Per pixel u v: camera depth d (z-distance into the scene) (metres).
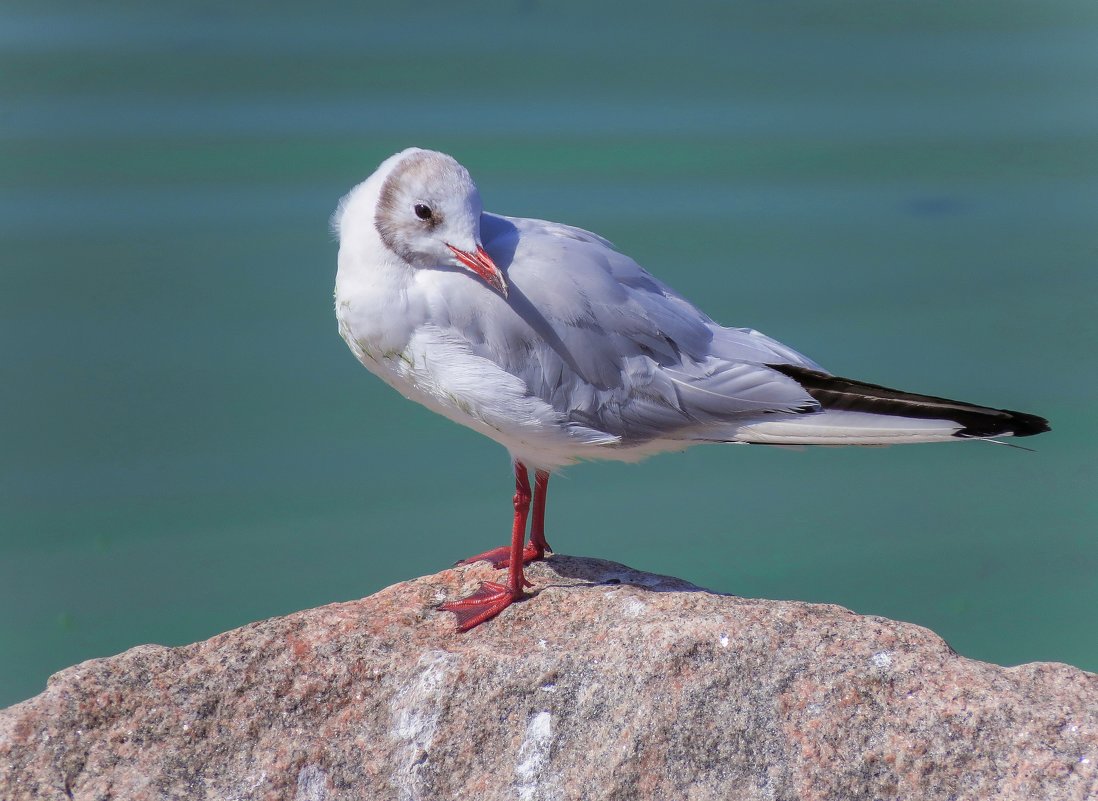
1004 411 11.26
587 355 11.75
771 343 12.53
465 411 11.84
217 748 10.12
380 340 11.80
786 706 9.91
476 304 11.59
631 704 10.02
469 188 11.59
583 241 12.38
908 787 9.52
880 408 11.64
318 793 9.98
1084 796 9.24
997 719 9.70
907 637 10.39
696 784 9.67
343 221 12.11
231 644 10.77
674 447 12.34
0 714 10.06
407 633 11.13
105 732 10.05
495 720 10.19
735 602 10.99
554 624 11.21
